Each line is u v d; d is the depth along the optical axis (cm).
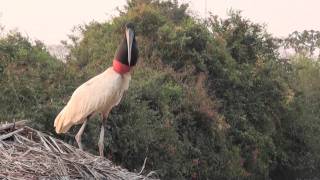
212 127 1945
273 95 2383
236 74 2272
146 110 1683
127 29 932
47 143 856
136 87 1762
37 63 1579
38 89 1462
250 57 2539
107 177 838
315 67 3039
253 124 2298
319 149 2631
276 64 2616
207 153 1925
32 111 1382
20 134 858
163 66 2088
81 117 930
